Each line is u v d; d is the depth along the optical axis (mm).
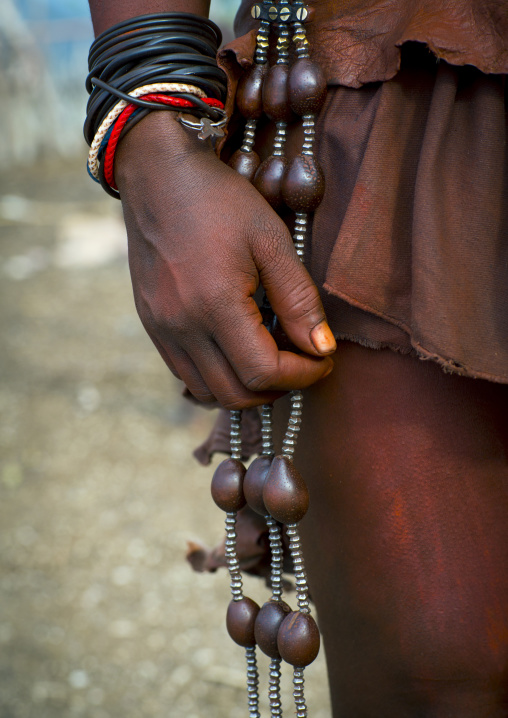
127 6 806
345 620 866
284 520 789
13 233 5660
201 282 746
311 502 873
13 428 2949
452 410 804
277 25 822
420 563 810
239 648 1892
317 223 828
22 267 4914
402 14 779
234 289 746
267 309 834
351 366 825
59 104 8820
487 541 808
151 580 2143
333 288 778
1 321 4020
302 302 769
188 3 813
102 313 4125
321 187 800
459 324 759
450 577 805
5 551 2268
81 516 2428
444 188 771
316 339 771
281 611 833
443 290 752
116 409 3078
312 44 817
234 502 852
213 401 823
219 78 828
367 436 819
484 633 804
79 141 9086
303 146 804
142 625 1979
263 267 762
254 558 1130
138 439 2857
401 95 788
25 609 2039
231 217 753
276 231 763
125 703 1740
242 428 1135
